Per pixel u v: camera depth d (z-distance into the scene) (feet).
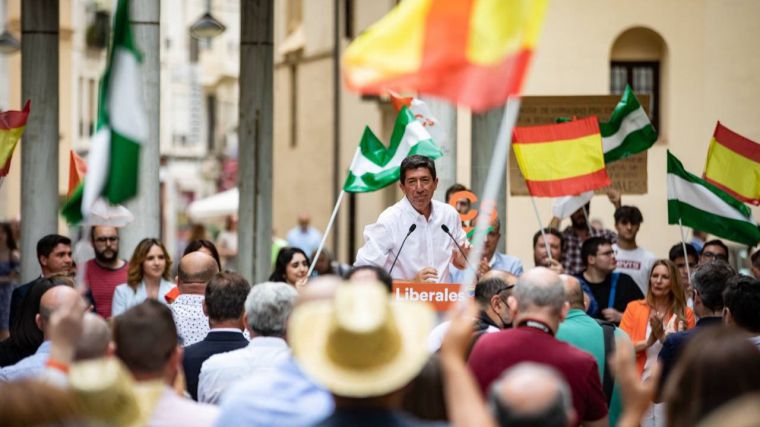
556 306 38.55
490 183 33.53
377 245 60.54
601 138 74.28
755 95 120.98
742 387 27.50
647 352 59.93
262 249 100.12
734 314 45.19
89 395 27.55
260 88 99.60
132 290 69.87
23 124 67.31
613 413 46.21
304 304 32.42
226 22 383.04
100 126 39.45
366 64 36.73
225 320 44.78
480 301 46.11
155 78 82.94
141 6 82.33
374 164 67.00
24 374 41.39
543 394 25.80
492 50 35.81
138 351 32.76
